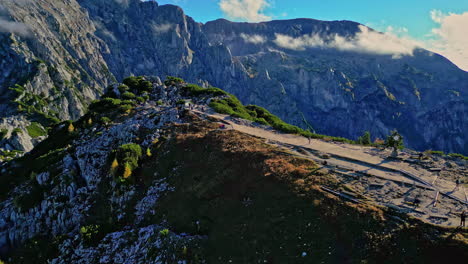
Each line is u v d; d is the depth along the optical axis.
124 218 42.78
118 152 51.97
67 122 89.44
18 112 196.25
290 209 32.16
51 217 46.97
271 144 49.41
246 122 64.81
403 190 32.41
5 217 49.62
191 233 35.06
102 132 65.75
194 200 40.12
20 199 51.03
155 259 32.09
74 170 54.28
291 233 29.56
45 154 69.44
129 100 89.56
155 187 45.97
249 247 29.88
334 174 36.81
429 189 32.12
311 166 39.31
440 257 23.94
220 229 33.59
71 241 39.56
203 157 48.25
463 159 41.25
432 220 26.98
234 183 40.06
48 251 39.94
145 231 36.78
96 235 39.12
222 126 59.19
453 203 29.23
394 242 25.81
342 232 27.81
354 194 32.00
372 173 36.59
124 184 46.59
